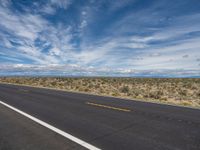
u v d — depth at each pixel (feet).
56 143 18.70
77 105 43.19
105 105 43.21
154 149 17.25
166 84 150.10
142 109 38.19
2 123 26.45
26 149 17.25
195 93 85.71
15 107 40.06
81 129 23.53
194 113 34.22
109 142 18.99
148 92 88.38
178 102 56.39
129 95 73.20
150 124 26.08
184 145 18.22
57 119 28.99
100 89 102.27
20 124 25.93
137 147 17.71
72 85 135.44
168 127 24.59
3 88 96.17
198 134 21.61
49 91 80.84
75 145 18.19
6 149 17.26
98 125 25.50
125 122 27.22
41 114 32.83
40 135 21.13
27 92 75.36
